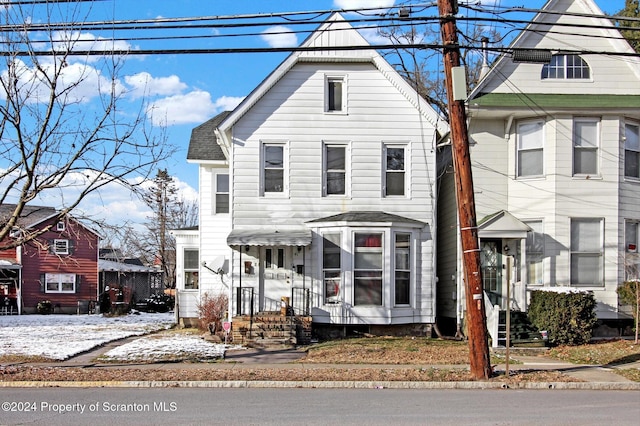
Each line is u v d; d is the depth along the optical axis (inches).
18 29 517.3
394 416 384.2
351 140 808.3
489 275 810.8
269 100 808.3
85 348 724.0
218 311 874.8
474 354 525.3
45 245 591.8
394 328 796.6
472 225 521.0
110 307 1600.6
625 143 804.6
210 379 521.0
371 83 814.5
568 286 776.9
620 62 821.9
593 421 372.8
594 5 813.2
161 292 2132.1
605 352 661.3
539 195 792.9
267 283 799.1
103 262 1833.2
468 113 789.9
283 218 798.5
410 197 807.7
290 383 509.0
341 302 775.1
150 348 716.0
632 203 804.6
